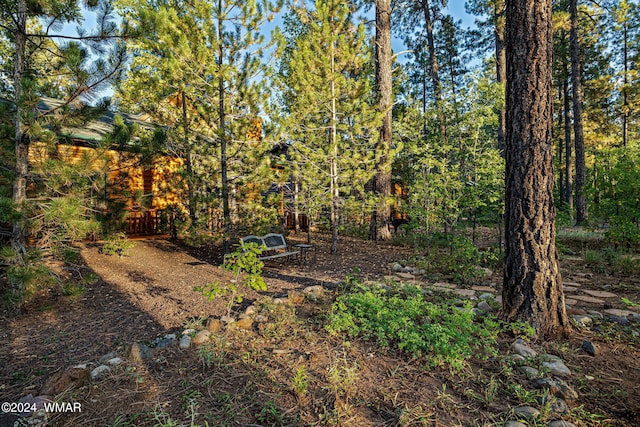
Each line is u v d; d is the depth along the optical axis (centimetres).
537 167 360
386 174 1077
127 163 563
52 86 451
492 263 737
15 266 408
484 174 873
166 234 1126
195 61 728
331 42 858
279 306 435
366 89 894
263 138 843
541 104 359
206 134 857
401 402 242
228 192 832
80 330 378
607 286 557
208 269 721
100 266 691
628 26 1902
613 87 1977
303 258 846
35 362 301
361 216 1119
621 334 362
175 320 408
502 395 253
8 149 434
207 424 213
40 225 421
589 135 2317
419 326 349
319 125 1020
